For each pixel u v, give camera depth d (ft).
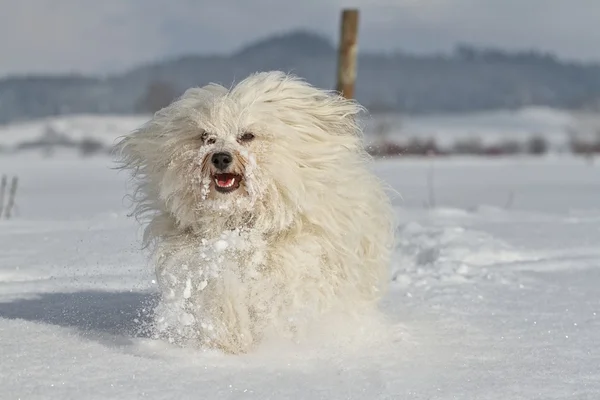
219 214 21.91
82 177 126.00
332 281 22.02
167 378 17.01
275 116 22.25
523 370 18.47
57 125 319.06
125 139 23.79
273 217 21.71
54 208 68.74
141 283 29.04
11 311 24.12
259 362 18.69
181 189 22.12
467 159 220.64
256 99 22.38
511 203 72.18
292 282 20.97
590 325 23.29
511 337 21.72
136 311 24.03
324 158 22.54
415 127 486.79
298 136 22.50
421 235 38.60
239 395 16.02
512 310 25.48
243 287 20.45
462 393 16.62
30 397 15.43
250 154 21.61
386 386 16.93
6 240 39.34
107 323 22.36
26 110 647.56
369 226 23.72
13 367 17.29
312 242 21.66
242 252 21.20
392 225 25.77
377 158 26.55
